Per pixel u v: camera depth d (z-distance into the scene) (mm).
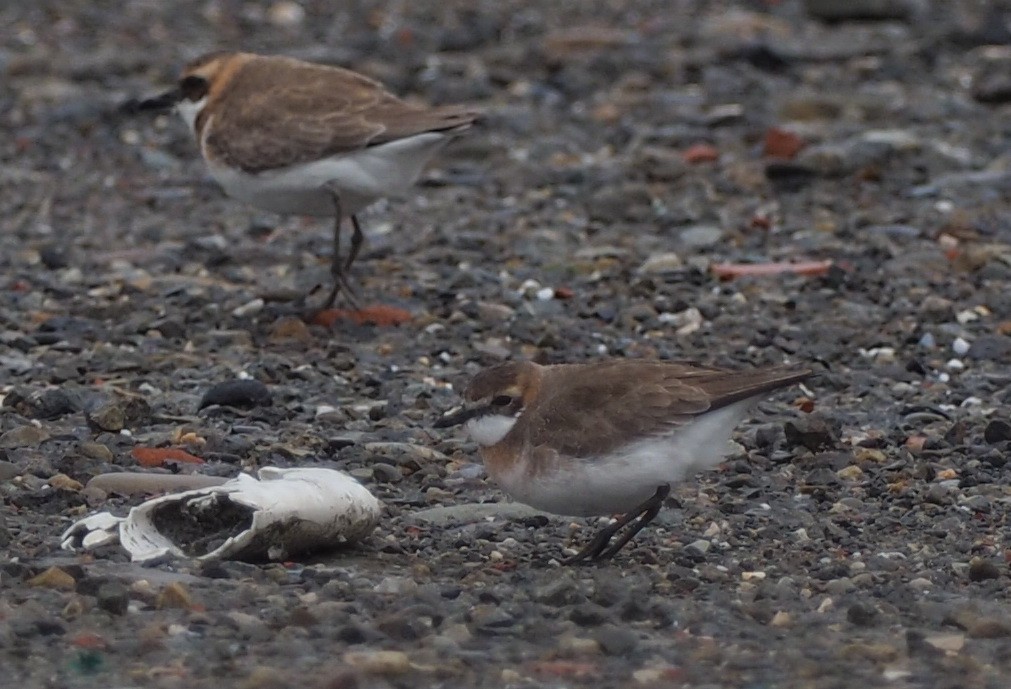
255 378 13297
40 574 8633
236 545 8961
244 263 17125
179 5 30641
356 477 10992
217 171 14820
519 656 7871
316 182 14367
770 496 10812
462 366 13953
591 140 22328
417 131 14219
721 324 15055
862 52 26438
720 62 26031
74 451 11148
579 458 9086
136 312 15234
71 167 21438
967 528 10180
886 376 13695
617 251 17172
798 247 17516
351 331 14664
